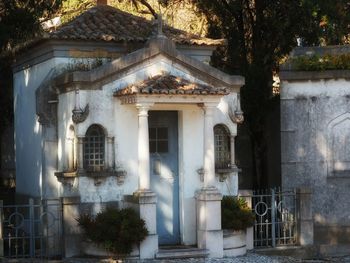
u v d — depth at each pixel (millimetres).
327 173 19047
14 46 20016
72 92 16641
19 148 20578
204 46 19438
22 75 20375
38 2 20031
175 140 17672
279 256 17984
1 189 25672
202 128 17594
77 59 17953
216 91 16703
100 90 16625
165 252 16406
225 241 17047
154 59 17188
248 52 23734
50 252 16734
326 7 20406
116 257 16062
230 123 17984
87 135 16609
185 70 17516
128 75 16938
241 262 16359
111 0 28734
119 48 18375
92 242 16188
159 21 17359
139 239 15953
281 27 22812
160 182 17453
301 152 19062
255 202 18875
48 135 17625
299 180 19062
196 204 17359
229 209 17328
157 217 17375
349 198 19062
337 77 18984
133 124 16938
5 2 19266
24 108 20062
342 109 19062
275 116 23156
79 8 27047
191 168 17484
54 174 17484
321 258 18391
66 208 16328
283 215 18625
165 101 16422
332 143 19094
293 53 19781
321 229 18938
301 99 19094
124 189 16828
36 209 18375
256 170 23875
